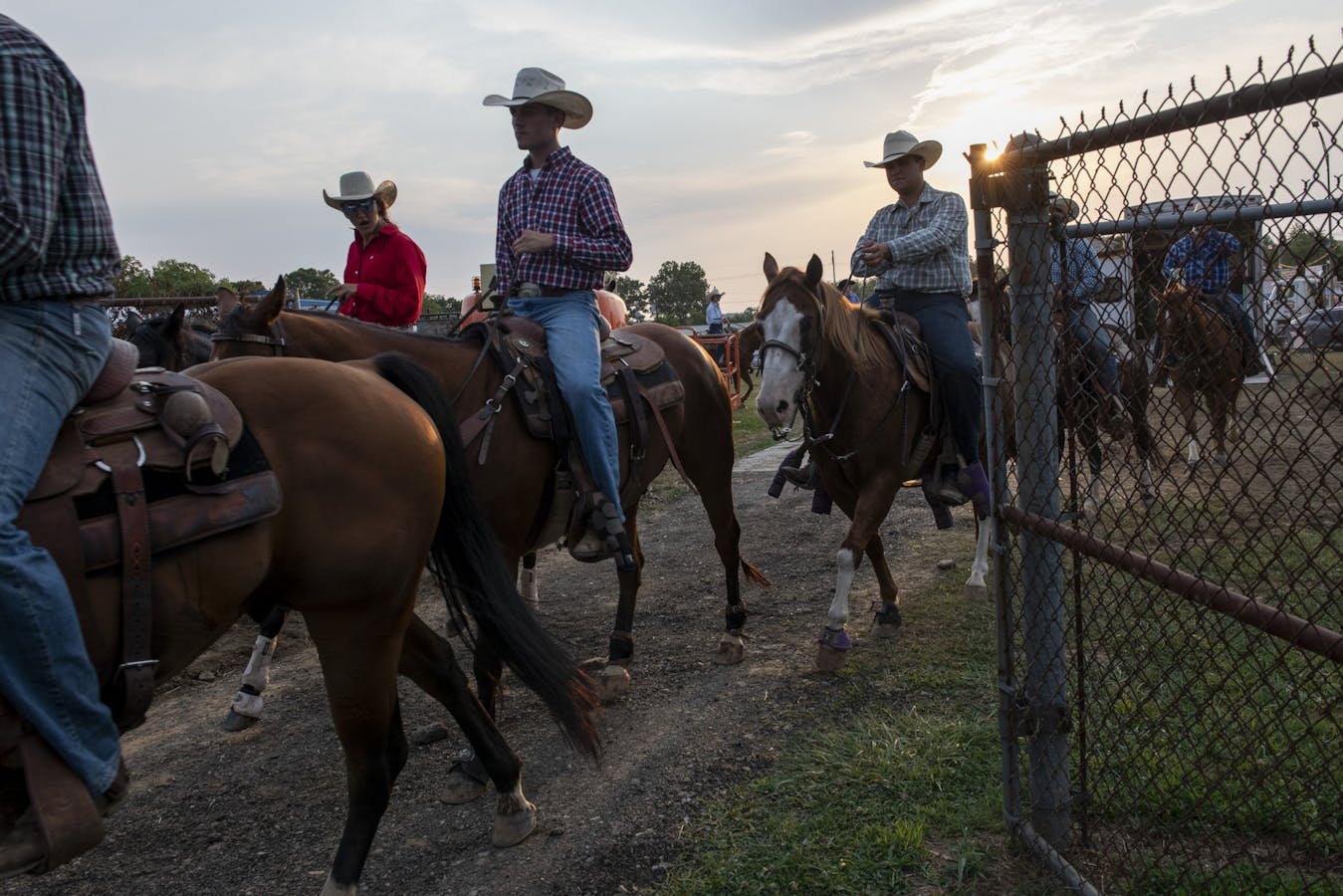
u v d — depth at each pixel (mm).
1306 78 1600
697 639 4734
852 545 4129
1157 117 1886
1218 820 2518
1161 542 2242
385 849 3002
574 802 3191
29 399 1819
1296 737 2816
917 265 4426
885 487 4203
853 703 3766
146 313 7695
